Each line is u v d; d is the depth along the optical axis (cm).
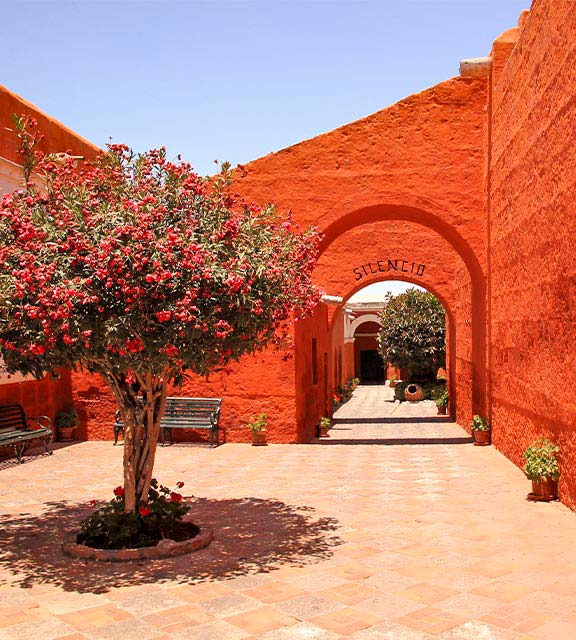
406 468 1097
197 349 597
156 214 608
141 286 575
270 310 668
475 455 1222
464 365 1766
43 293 545
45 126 1321
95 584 583
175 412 1375
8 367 641
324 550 669
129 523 676
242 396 1374
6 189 1148
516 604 525
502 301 1201
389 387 3809
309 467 1113
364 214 1430
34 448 1313
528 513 795
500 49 1258
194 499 894
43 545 697
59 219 621
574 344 780
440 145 1357
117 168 683
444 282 2116
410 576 591
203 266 594
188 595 553
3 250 592
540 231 922
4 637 479
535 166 945
